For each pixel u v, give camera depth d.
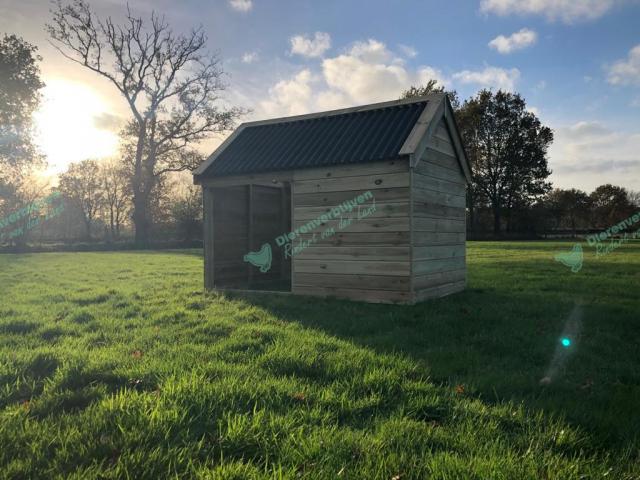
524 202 61.47
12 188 45.56
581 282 11.98
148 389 4.03
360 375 4.31
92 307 8.54
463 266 10.77
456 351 5.18
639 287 10.88
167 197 55.00
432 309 7.75
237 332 6.19
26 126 40.31
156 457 2.76
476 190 61.19
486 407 3.59
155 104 40.66
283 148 10.15
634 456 2.88
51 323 7.00
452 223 10.13
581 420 3.34
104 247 40.44
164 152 41.84
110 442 2.93
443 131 9.75
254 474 2.59
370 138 9.12
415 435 3.08
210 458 2.82
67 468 2.68
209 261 10.88
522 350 5.29
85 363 4.72
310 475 2.59
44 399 3.75
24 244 39.72
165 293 10.38
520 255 23.95
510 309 7.92
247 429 3.13
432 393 3.90
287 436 3.07
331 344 5.49
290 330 6.28
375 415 3.49
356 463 2.73
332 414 3.45
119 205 65.19
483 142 61.31
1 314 7.75
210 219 10.89
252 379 4.19
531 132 60.28
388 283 8.37
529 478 2.55
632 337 6.10
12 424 3.23
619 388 4.04
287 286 12.04
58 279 14.08
